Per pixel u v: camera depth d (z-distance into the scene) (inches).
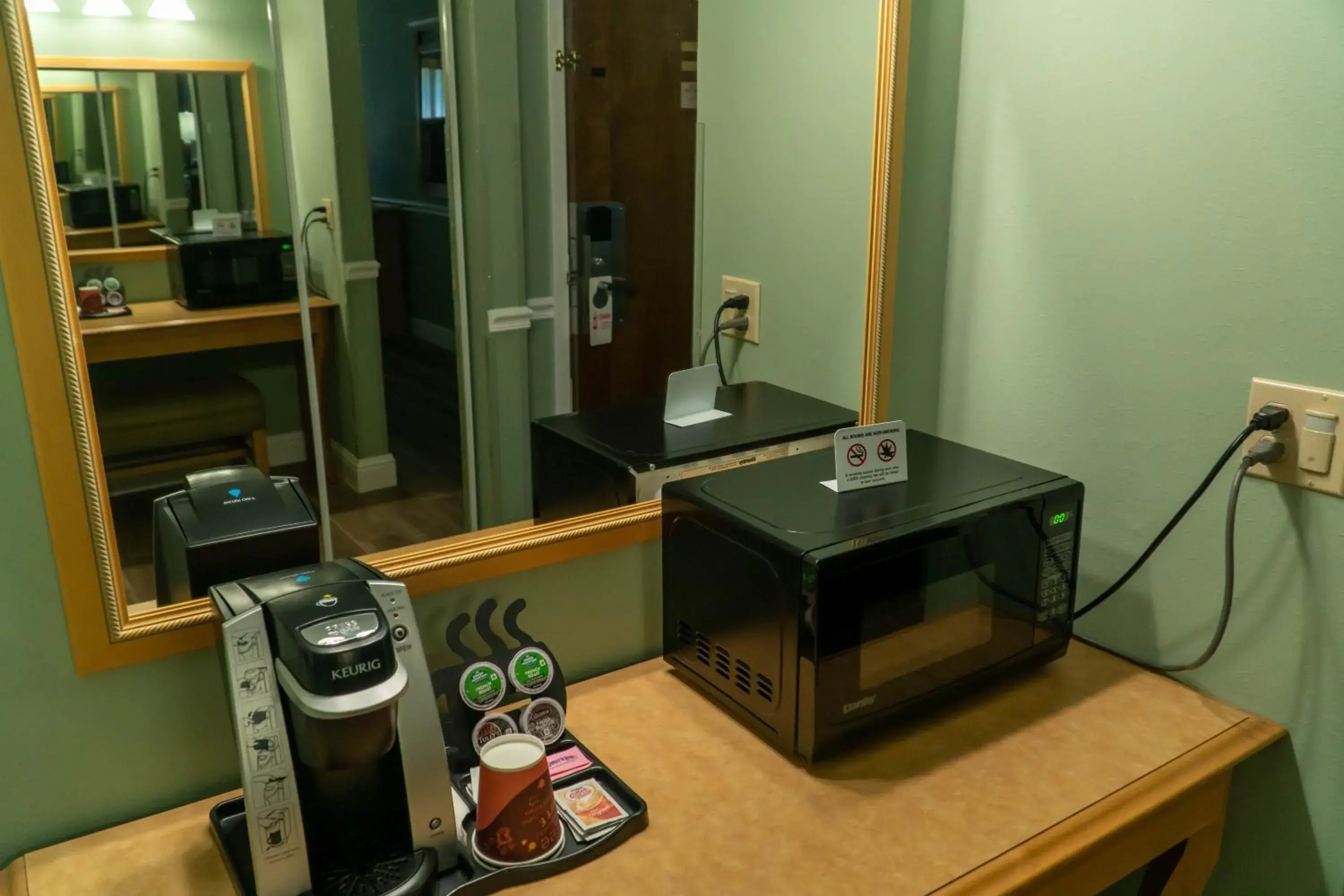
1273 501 48.3
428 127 45.8
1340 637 46.8
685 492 50.2
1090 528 56.9
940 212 60.7
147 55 37.4
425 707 37.9
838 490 49.8
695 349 57.3
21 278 35.9
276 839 35.2
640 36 51.9
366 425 45.8
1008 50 55.9
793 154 56.4
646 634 55.5
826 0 55.4
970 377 62.1
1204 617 52.1
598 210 52.2
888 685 46.2
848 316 60.0
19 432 37.1
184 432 40.4
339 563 40.9
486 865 38.5
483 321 49.2
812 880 38.5
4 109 34.6
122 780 41.9
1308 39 43.6
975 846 40.5
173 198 38.8
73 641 39.3
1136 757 46.7
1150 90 49.7
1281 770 50.4
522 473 50.9
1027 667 52.7
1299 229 45.2
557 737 46.0
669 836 41.0
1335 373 45.0
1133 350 52.9
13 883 38.3
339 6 41.9
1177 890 50.1
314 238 42.6
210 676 42.6
